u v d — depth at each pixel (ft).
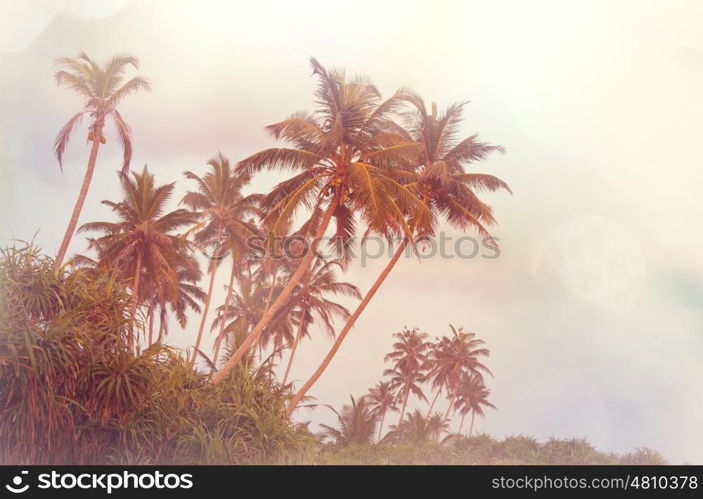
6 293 44.04
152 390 50.57
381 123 89.25
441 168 99.45
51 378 43.37
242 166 88.79
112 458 46.01
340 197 87.76
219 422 54.80
